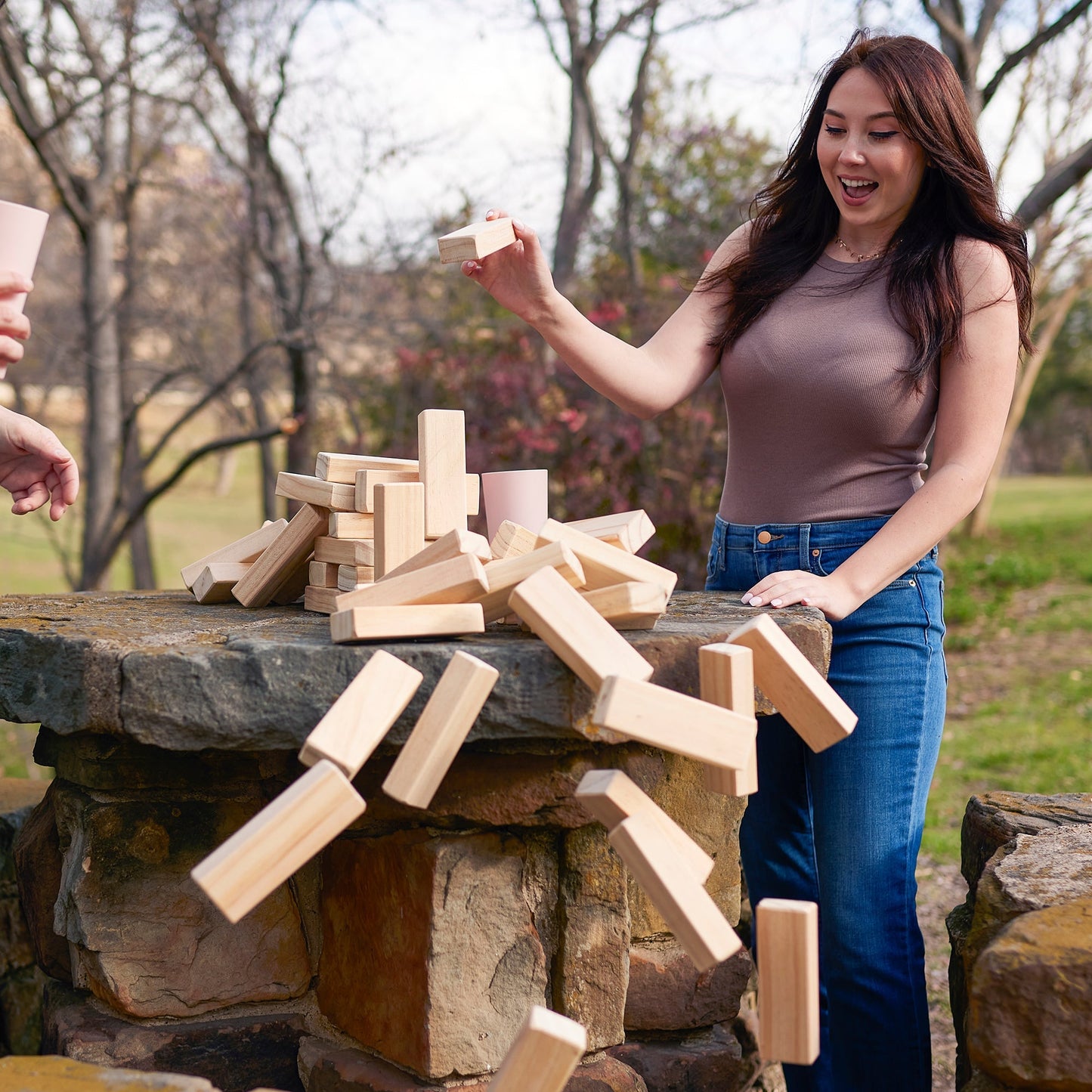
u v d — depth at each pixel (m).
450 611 1.52
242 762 1.79
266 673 1.48
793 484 2.00
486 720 1.49
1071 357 22.36
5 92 4.91
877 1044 1.85
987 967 1.38
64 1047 1.76
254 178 5.42
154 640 1.58
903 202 1.96
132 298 6.97
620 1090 1.74
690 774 1.96
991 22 4.53
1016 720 5.95
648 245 6.20
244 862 1.22
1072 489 20.75
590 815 1.70
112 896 1.76
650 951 1.96
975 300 1.88
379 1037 1.74
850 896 1.87
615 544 1.74
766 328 2.03
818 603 1.77
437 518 1.80
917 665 1.90
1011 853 1.76
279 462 9.88
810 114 2.06
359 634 1.46
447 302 6.08
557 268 5.93
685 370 2.12
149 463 5.60
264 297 5.94
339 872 1.83
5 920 2.35
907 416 1.93
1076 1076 1.33
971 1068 1.69
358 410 6.47
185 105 5.37
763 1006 1.26
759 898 2.14
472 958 1.69
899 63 1.88
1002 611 9.23
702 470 5.35
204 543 13.54
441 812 1.67
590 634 1.43
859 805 1.88
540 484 2.09
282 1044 1.84
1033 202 4.34
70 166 5.66
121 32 5.04
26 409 7.82
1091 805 2.04
